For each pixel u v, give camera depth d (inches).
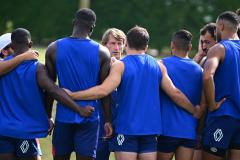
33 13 5876.0
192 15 5654.5
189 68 770.2
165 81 751.7
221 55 762.8
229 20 780.6
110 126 748.6
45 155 1026.1
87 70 730.8
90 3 5713.6
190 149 770.2
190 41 778.8
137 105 734.5
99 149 797.2
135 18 5664.4
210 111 770.8
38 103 737.0
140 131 729.6
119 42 820.6
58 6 5895.7
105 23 5698.8
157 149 773.3
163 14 5629.9
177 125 760.3
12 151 738.2
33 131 732.7
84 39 737.0
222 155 780.0
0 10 5841.5
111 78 730.2
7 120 727.7
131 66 739.4
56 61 730.8
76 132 740.7
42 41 5846.5
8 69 729.0
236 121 767.1
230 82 765.9
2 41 791.1
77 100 727.7
